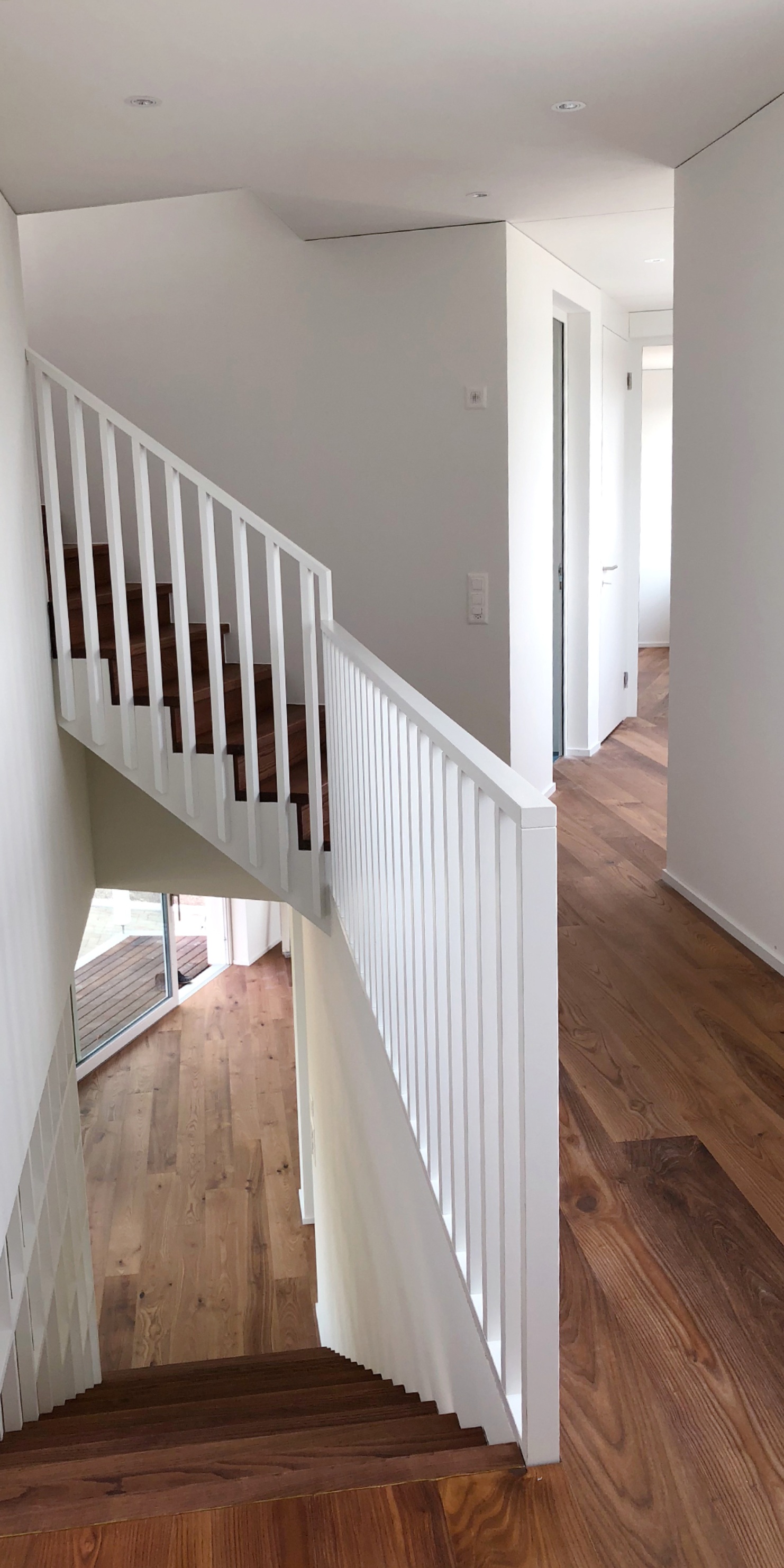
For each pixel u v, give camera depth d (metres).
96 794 5.37
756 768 3.74
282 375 5.04
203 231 5.01
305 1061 6.64
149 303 5.12
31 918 3.70
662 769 6.76
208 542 3.91
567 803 5.96
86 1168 7.42
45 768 4.04
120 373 5.21
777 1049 3.12
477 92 3.15
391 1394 2.80
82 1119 8.00
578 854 5.04
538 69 2.99
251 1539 1.53
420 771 2.20
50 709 4.15
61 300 5.20
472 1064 1.91
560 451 6.81
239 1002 9.86
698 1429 1.75
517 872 1.47
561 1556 1.49
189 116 3.24
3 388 3.48
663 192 4.28
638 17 2.68
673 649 4.34
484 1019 1.75
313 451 5.07
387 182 4.02
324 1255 5.56
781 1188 2.45
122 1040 9.02
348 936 3.65
